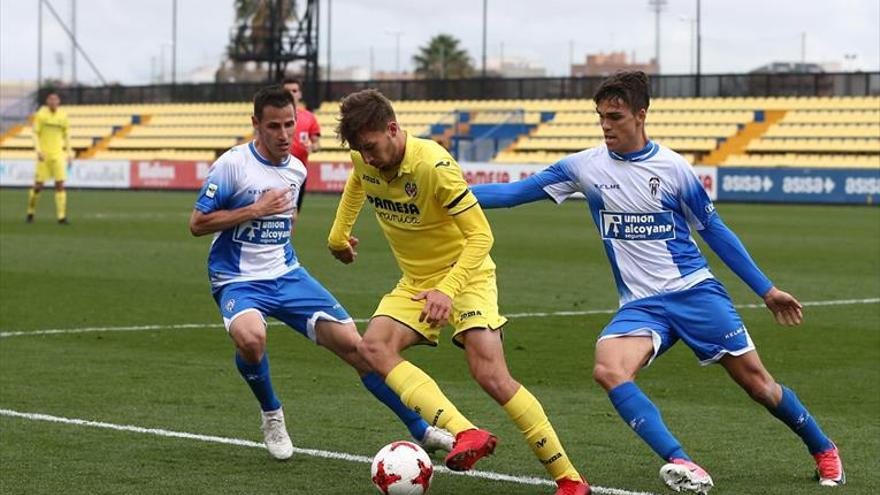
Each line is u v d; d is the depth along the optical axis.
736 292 33.97
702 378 20.72
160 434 16.28
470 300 13.62
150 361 22.11
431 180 13.34
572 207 77.06
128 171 97.81
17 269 37.34
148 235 50.47
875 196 74.88
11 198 81.81
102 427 16.67
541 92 99.19
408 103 102.62
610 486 13.76
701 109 91.88
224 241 15.39
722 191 79.25
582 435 16.38
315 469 14.53
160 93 112.12
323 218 61.94
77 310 28.78
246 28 103.44
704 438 16.25
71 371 21.02
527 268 38.88
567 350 23.70
